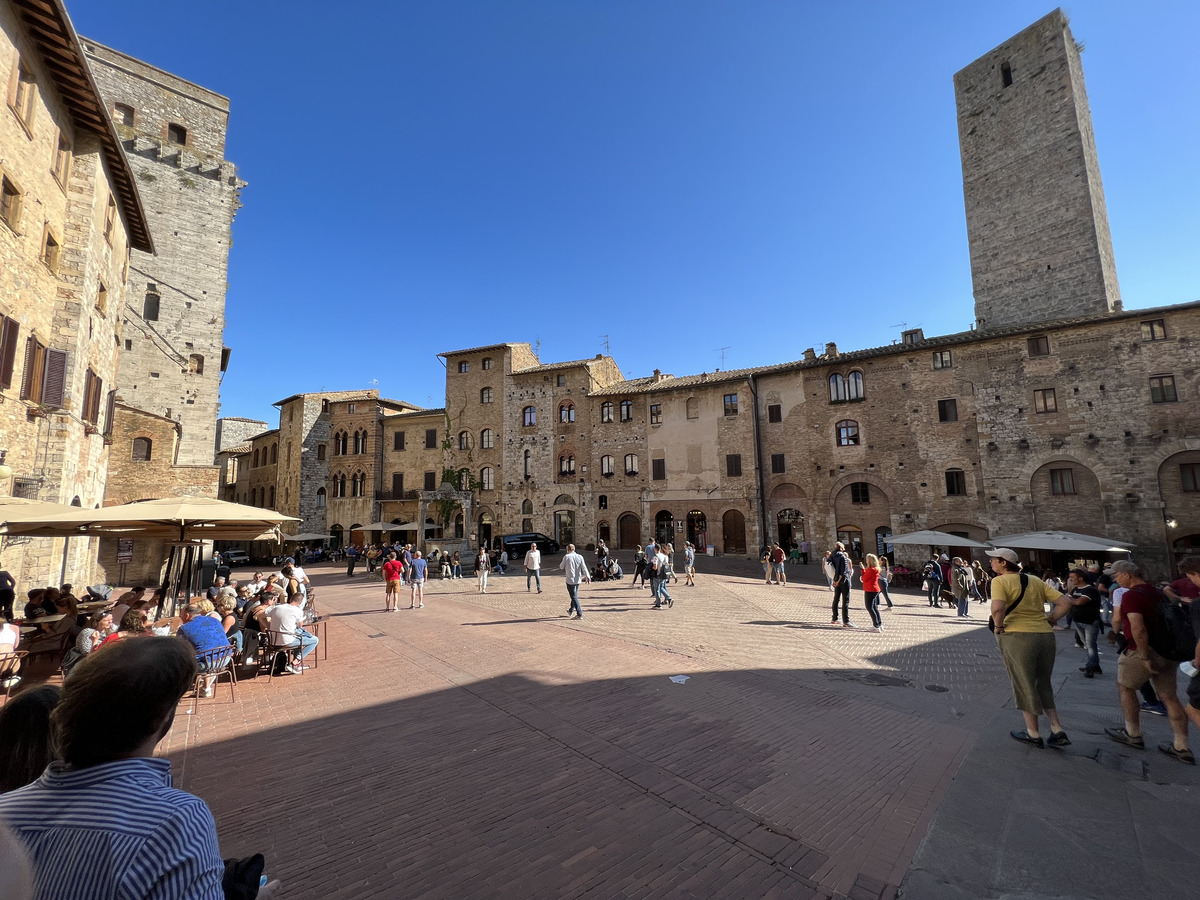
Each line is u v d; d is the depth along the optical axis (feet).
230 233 110.63
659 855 15.89
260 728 25.41
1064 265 111.55
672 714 27.17
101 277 60.64
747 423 128.16
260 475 189.88
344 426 170.09
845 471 116.98
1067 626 55.42
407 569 96.22
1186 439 86.43
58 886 5.26
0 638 29.37
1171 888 13.85
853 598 73.00
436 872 14.97
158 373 99.14
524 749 23.07
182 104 107.45
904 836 16.66
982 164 125.18
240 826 17.13
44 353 49.21
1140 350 91.20
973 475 104.22
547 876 14.87
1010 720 26.25
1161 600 21.62
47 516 33.42
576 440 147.33
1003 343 103.30
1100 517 91.97
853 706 28.63
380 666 36.40
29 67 45.14
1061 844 15.88
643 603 63.72
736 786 19.97
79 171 54.49
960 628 51.85
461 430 160.45
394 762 21.79
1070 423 95.76
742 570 104.88
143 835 5.59
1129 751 22.00
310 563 152.46
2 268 42.16
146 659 6.55
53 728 6.42
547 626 49.44
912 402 111.34
